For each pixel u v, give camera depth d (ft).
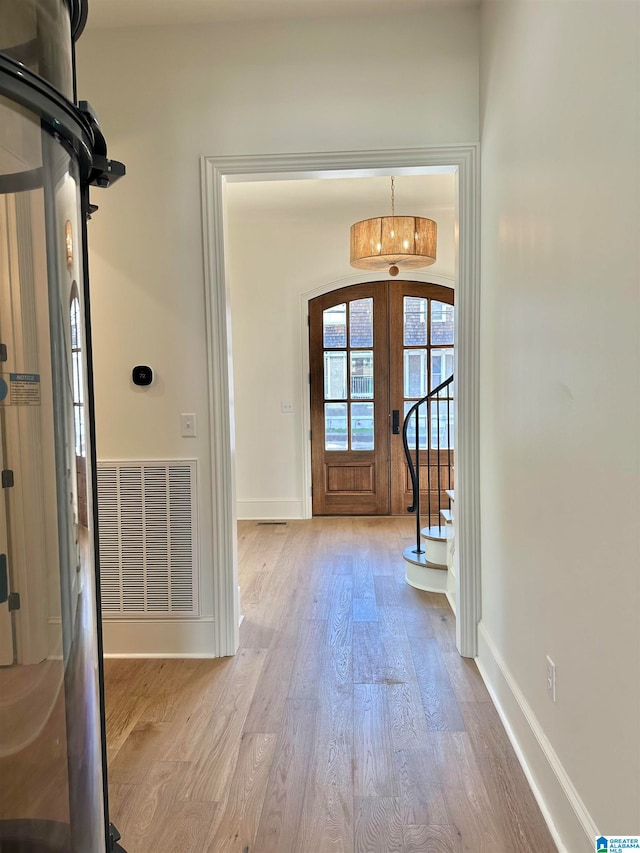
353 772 6.39
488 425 8.30
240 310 18.65
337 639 9.80
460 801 5.91
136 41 8.91
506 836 5.44
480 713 7.53
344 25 8.73
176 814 5.80
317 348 18.67
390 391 18.66
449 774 6.33
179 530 9.30
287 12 8.58
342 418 18.88
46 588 4.24
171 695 8.11
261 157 8.85
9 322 3.89
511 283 6.98
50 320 4.17
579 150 4.76
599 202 4.37
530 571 6.28
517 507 6.79
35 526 4.15
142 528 9.35
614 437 4.16
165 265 9.10
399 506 18.95
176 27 8.86
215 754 6.75
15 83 3.69
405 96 8.71
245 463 18.98
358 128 8.76
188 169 8.96
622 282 4.00
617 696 4.15
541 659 5.90
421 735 7.06
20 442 4.02
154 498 9.30
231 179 9.18
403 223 12.96
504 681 7.34
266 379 18.74
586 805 4.73
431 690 8.11
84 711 4.58
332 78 8.77
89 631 4.67
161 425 9.27
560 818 5.26
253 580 12.90
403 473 18.85
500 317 7.55
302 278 18.47
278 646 9.60
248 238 18.51
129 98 8.96
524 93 6.36
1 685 3.99
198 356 9.14
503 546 7.48
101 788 4.82
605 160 4.26
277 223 18.38
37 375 4.11
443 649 9.37
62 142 4.20
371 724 7.30
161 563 9.35
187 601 9.34
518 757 6.59
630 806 3.96
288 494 18.95
